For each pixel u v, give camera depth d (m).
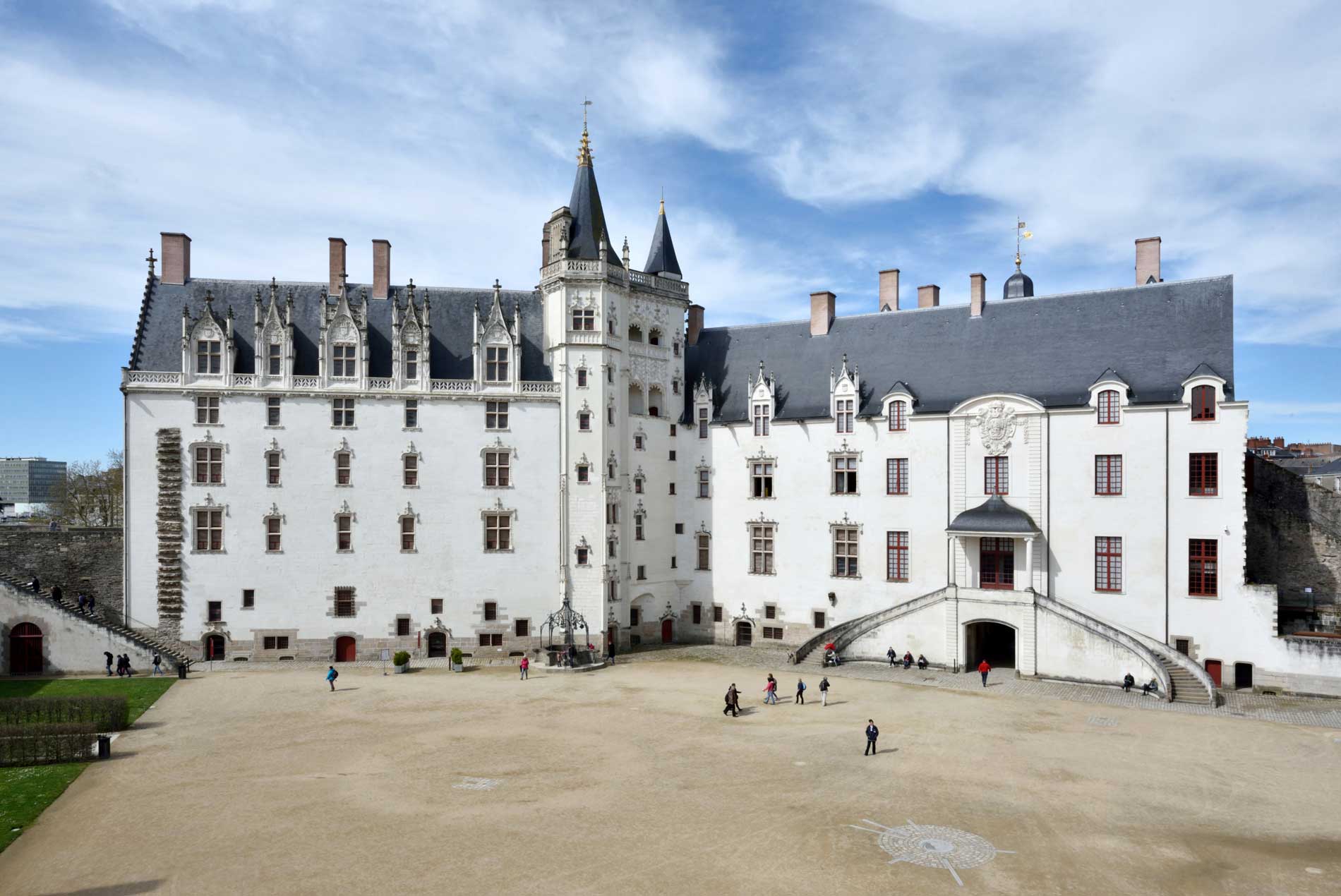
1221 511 46.00
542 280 60.59
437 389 56.50
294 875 23.25
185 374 54.09
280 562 54.66
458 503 56.38
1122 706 42.47
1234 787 30.42
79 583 55.28
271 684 48.22
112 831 26.36
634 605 60.78
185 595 53.88
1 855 24.62
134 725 39.19
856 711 41.69
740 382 64.38
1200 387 46.84
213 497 54.19
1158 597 47.47
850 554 57.34
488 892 22.20
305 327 58.25
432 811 28.05
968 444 53.22
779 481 60.00
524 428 57.28
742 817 27.45
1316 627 47.25
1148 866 24.02
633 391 62.72
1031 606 49.09
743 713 41.47
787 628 59.25
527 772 32.16
